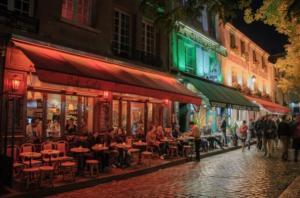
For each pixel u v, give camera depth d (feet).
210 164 46.75
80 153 34.71
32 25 35.76
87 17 45.27
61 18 39.29
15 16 33.78
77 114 42.34
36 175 29.73
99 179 33.01
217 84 81.41
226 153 61.98
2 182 28.25
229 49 94.27
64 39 39.73
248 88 105.50
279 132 51.08
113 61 45.78
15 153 32.63
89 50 42.47
